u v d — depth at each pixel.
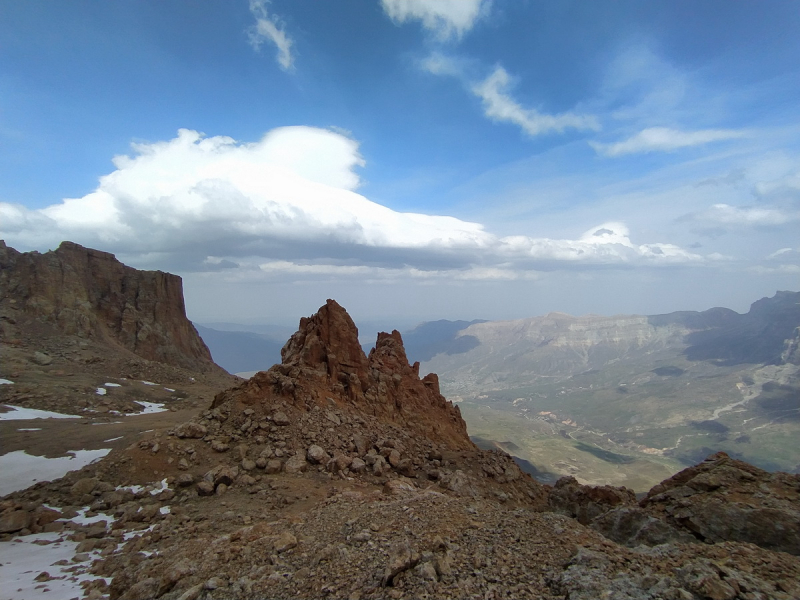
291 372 44.19
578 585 10.95
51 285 95.25
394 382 53.12
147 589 14.59
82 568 19.09
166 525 23.59
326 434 37.66
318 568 13.80
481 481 37.94
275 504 26.92
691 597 9.73
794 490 17.62
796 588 10.09
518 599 10.91
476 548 13.95
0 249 95.25
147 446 32.84
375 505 21.03
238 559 15.35
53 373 72.12
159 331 115.12
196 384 91.12
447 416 56.97
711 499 17.84
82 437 39.88
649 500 20.75
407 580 12.15
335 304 52.31
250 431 35.81
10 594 16.28
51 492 28.83
